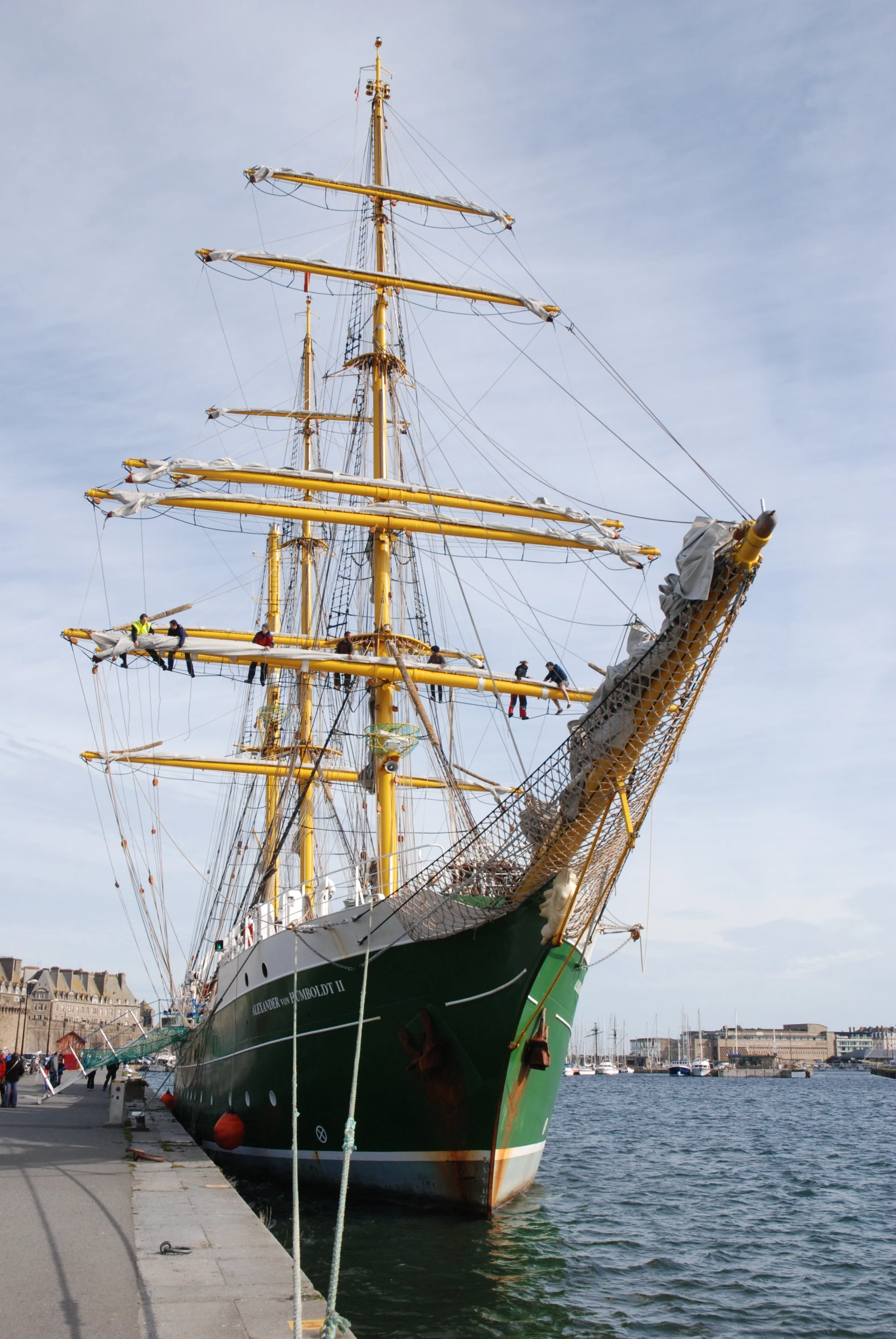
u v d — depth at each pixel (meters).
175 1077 46.44
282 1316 11.20
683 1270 21.75
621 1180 37.50
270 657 32.09
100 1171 20.91
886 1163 44.28
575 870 20.95
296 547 51.72
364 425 37.00
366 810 32.53
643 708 18.91
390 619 33.75
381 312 36.75
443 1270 19.23
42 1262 13.20
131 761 45.31
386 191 36.09
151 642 31.91
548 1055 22.48
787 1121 74.69
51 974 162.38
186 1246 14.12
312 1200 25.17
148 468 31.28
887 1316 18.47
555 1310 17.59
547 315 35.88
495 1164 22.39
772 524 16.48
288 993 26.06
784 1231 27.00
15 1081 37.91
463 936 21.73
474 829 21.67
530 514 34.66
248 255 33.66
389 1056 23.06
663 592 18.27
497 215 36.72
